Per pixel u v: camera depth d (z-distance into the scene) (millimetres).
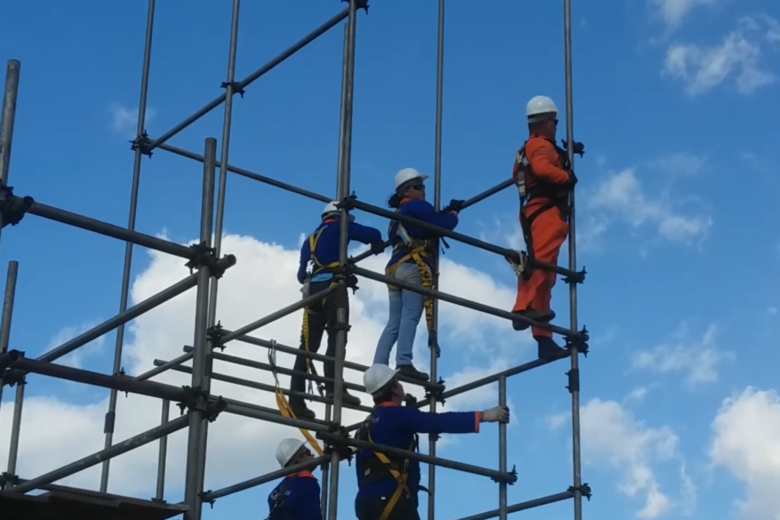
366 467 8797
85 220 6887
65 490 6609
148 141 12797
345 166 9367
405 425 8781
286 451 11148
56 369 6574
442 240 10812
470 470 9492
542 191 10297
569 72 10648
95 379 6680
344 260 9250
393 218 9531
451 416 8766
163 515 6730
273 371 10367
